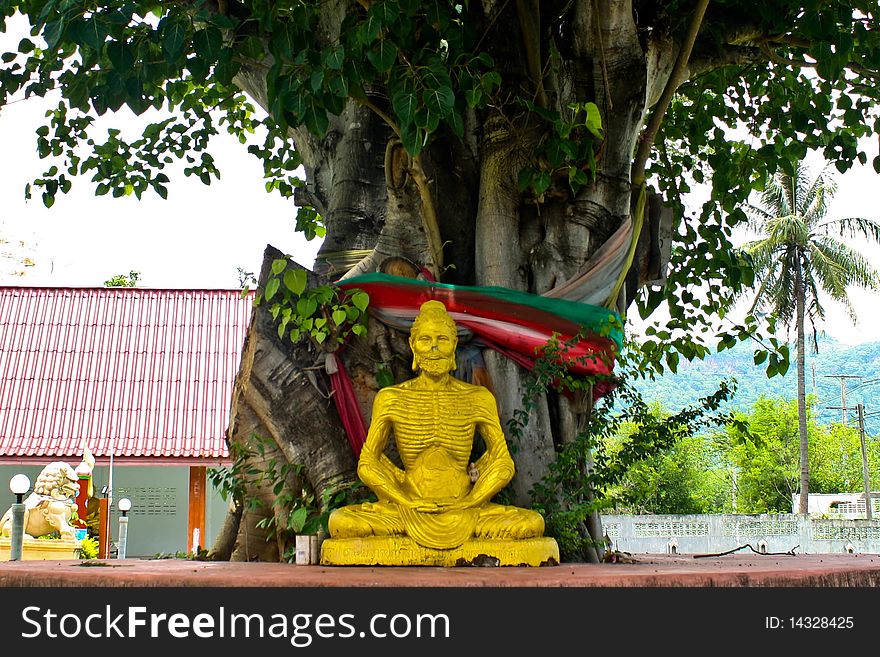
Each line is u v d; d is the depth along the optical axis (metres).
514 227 7.88
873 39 8.73
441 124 8.09
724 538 27.00
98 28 5.86
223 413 22.38
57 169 10.34
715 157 10.71
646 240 8.71
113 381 22.83
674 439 7.82
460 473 6.55
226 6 8.20
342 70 6.39
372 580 4.83
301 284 7.26
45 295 24.66
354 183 8.86
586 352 7.42
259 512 7.85
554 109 7.79
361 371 7.65
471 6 7.99
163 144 10.91
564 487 7.39
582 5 7.78
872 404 132.88
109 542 16.16
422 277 7.89
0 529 18.98
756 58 9.35
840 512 44.59
